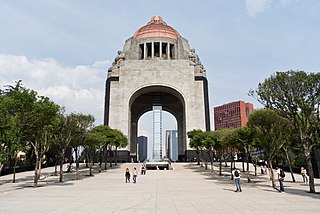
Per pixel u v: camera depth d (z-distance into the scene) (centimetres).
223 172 4169
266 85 2248
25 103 2297
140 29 8312
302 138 2144
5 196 1706
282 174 2050
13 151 2308
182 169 4672
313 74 2127
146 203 1404
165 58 7719
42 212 1134
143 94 7731
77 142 3416
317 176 3666
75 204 1361
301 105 2095
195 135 4678
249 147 3272
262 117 2480
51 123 2506
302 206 1316
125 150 6362
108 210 1188
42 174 3928
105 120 6606
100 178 3353
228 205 1348
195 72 7125
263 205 1349
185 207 1281
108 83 6888
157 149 7138
